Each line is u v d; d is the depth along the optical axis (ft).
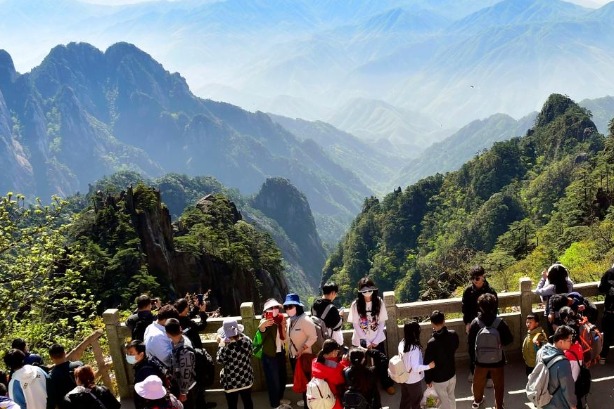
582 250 124.26
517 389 35.45
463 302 34.81
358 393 27.02
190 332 33.06
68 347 71.10
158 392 26.37
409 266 529.45
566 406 27.58
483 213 472.85
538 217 442.91
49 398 29.30
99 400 27.22
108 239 240.12
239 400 37.22
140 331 33.30
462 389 36.09
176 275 268.62
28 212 85.20
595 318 33.76
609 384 35.17
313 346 32.81
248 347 32.83
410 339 29.78
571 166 465.47
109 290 207.92
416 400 30.04
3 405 27.63
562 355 27.61
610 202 213.66
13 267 79.41
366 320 33.09
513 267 174.40
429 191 615.57
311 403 28.35
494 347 31.04
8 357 30.19
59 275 89.92
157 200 273.13
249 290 300.61
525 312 38.22
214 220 368.48
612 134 363.15
